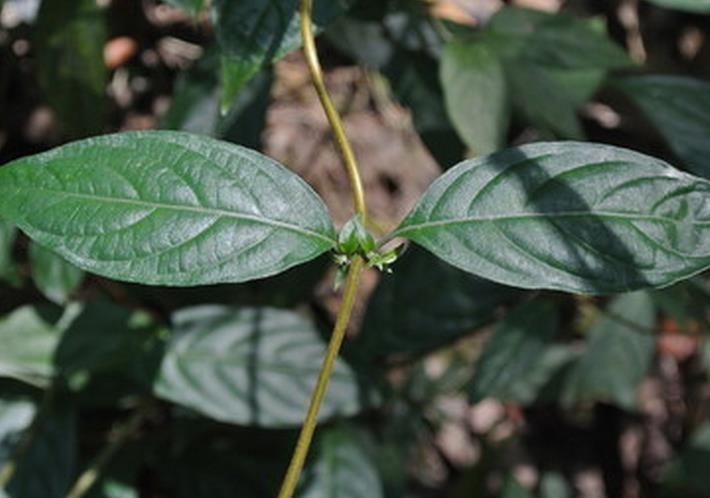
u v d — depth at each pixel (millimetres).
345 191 1095
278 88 1055
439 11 838
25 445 784
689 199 576
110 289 848
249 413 765
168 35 921
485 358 807
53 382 791
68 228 576
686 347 1050
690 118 765
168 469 841
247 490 835
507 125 747
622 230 577
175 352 771
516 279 578
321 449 791
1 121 960
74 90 763
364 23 785
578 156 585
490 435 1085
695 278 758
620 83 783
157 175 581
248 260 579
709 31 1104
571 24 757
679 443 1135
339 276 589
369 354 779
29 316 777
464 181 587
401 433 917
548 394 926
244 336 774
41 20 750
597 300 891
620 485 1127
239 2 634
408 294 781
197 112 772
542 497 1029
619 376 909
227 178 583
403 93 792
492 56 738
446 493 1063
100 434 853
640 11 1103
